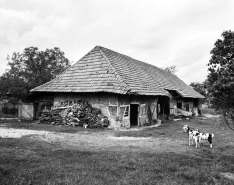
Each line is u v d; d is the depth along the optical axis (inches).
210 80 259.1
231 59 249.8
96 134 461.7
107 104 576.4
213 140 446.3
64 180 193.0
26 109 755.4
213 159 292.8
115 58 757.3
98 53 733.3
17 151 280.8
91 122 561.9
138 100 647.8
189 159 281.1
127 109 601.0
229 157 302.2
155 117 748.0
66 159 257.1
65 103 652.1
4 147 302.4
